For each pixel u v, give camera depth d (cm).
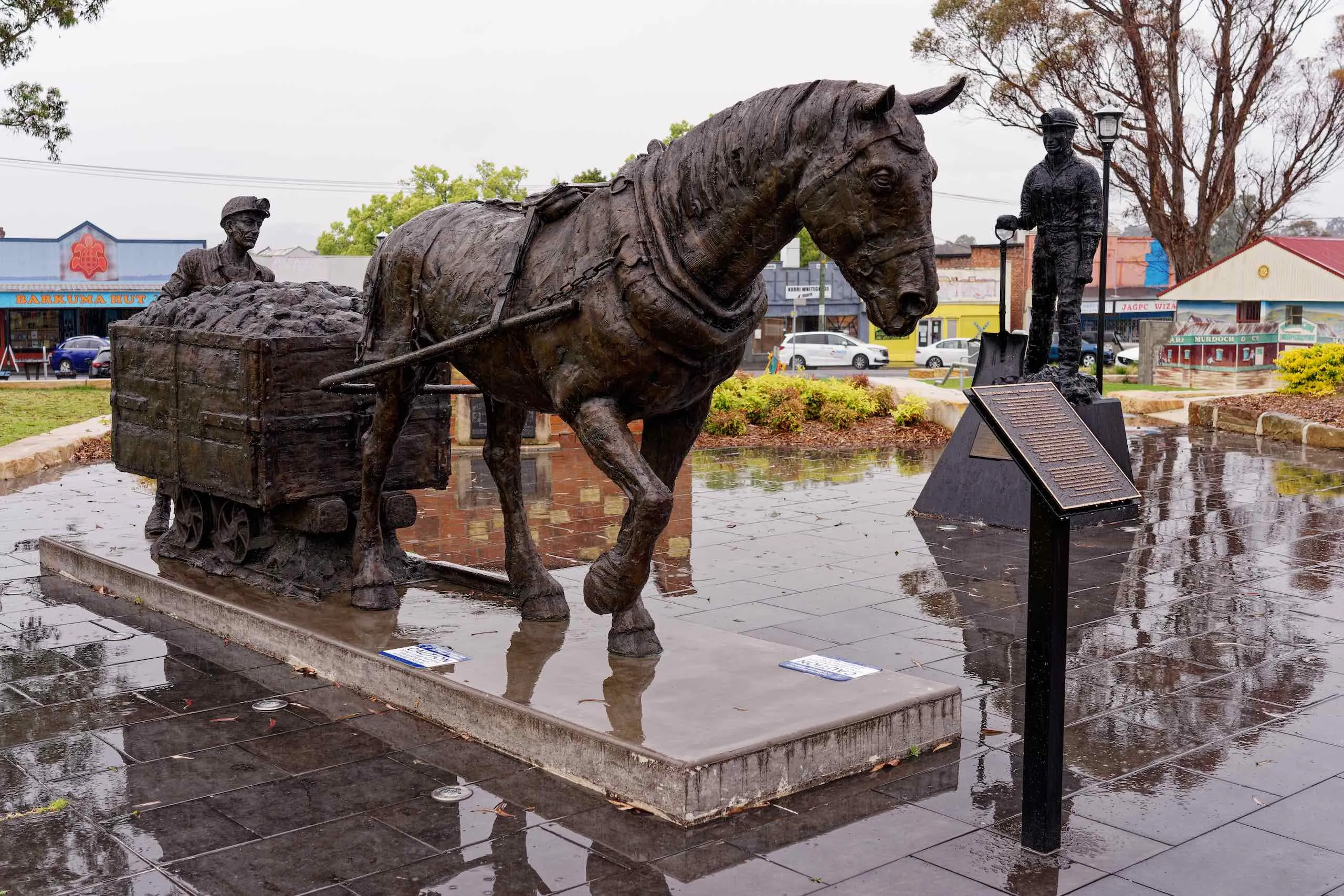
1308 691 534
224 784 427
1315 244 3166
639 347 442
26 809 405
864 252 392
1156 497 1094
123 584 698
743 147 414
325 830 387
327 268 3922
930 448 1537
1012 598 705
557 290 464
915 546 863
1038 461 368
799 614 669
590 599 483
